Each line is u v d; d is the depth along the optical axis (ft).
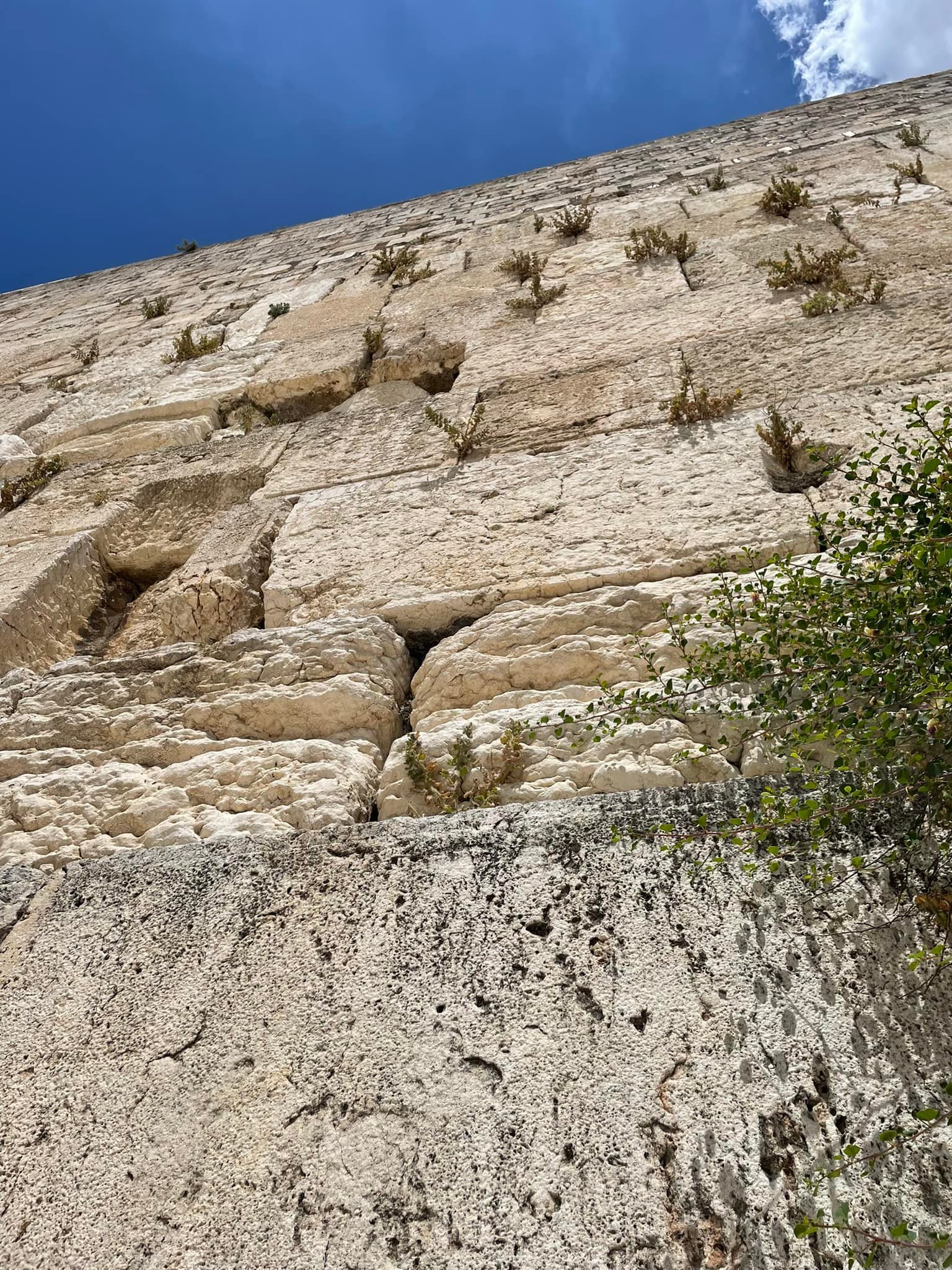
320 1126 4.59
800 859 5.24
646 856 5.55
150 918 6.04
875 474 5.87
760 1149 4.10
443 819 6.30
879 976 4.64
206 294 27.96
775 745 6.41
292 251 31.19
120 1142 4.73
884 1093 4.20
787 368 11.93
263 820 7.07
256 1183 4.42
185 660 9.28
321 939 5.58
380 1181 4.31
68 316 31.63
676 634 6.68
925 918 4.81
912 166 18.78
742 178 22.18
